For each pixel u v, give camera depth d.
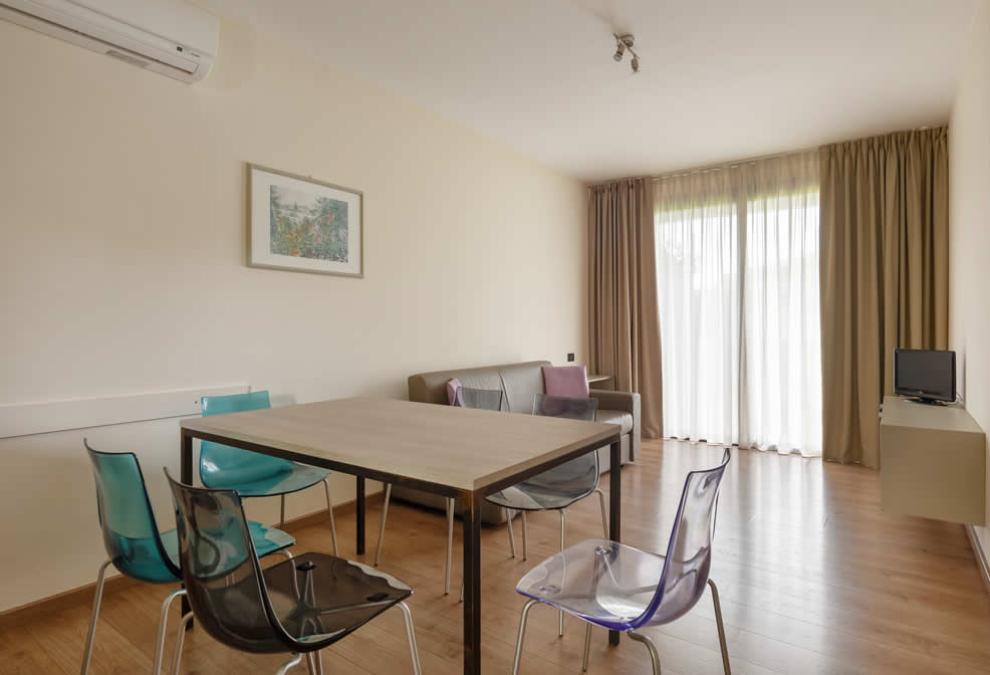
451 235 3.90
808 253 4.48
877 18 2.58
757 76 3.17
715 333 4.92
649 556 1.52
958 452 2.47
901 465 2.57
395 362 3.46
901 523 2.98
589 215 5.54
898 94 3.42
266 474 2.38
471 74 3.17
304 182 2.91
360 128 3.22
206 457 2.27
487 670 1.69
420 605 2.10
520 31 2.70
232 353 2.62
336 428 1.78
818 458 4.41
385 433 1.69
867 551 2.61
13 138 1.97
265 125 2.75
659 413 5.16
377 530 2.92
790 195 4.54
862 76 3.18
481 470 1.25
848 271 4.23
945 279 3.88
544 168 4.93
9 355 1.96
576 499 2.09
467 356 4.05
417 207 3.62
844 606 2.09
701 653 1.78
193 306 2.48
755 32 2.71
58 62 2.07
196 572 1.08
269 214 2.75
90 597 2.15
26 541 2.01
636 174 5.21
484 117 3.82
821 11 2.52
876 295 4.11
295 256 2.87
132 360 2.28
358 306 3.23
